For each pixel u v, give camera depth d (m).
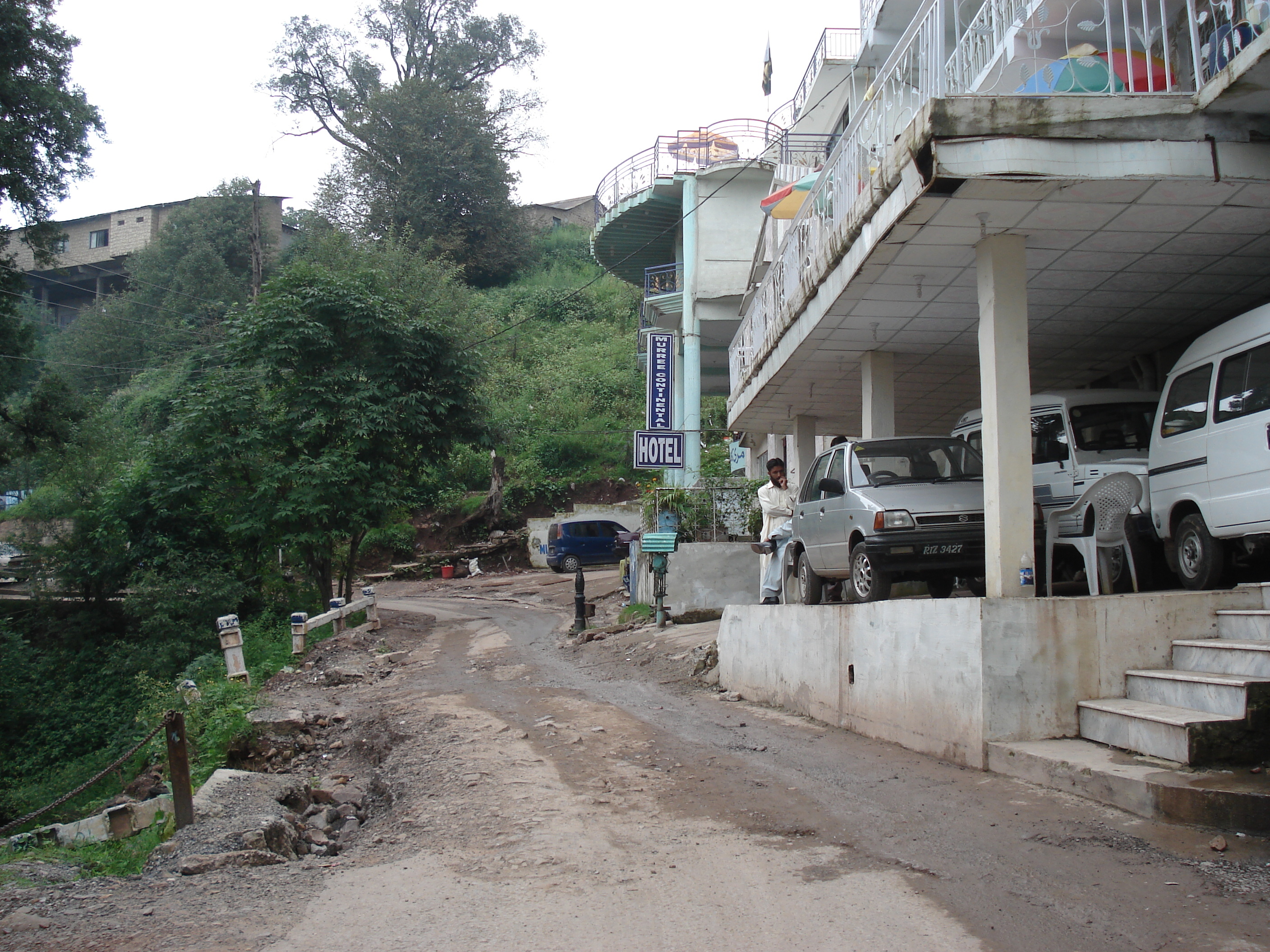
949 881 4.20
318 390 20.19
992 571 7.02
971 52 8.88
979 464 9.51
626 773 6.71
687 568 16.25
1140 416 9.23
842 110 19.64
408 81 50.16
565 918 3.97
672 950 3.58
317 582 21.58
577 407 41.41
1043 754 5.70
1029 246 7.43
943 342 10.26
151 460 21.12
